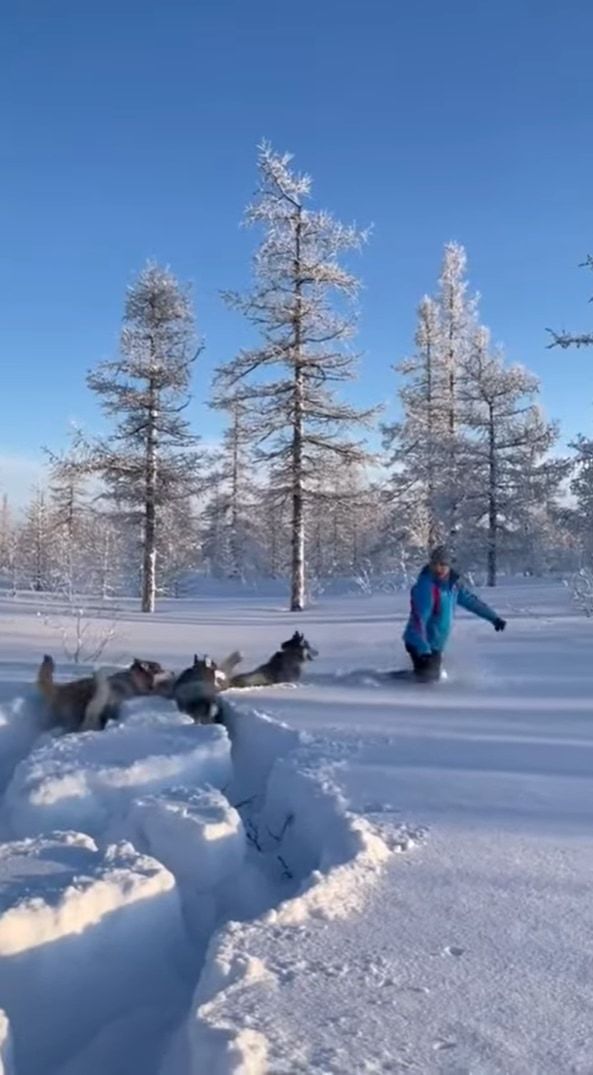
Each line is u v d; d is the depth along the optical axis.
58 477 29.25
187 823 4.05
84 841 3.90
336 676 9.34
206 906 3.81
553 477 25.69
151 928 3.35
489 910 3.31
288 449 25.00
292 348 24.73
